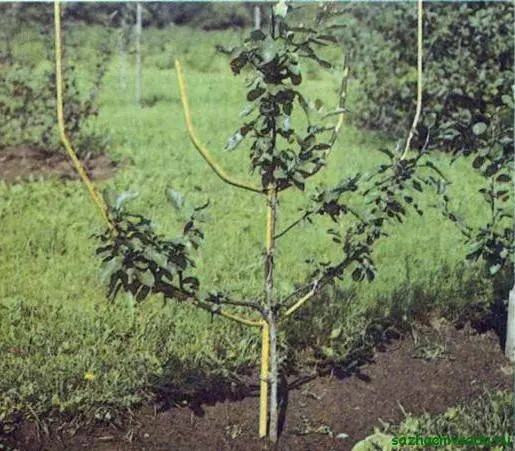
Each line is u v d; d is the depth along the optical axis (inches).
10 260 256.5
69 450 159.6
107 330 199.5
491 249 191.2
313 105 149.0
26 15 493.4
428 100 409.1
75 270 247.8
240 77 682.2
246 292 228.5
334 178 361.1
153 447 161.2
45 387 170.2
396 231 281.7
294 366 188.4
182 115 528.4
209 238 275.3
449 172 366.6
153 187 343.9
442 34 399.2
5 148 390.6
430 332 210.7
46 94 403.9
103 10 582.6
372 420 172.1
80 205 315.9
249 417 170.1
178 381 175.3
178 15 805.9
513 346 198.8
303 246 270.2
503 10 390.6
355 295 217.8
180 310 210.5
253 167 150.6
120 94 583.8
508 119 189.2
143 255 141.3
